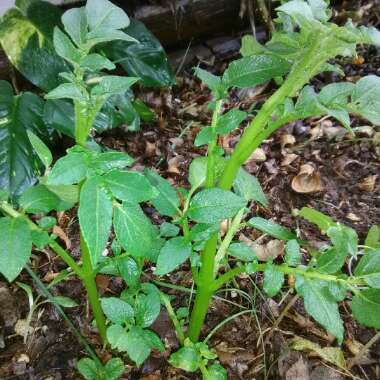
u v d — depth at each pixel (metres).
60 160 0.35
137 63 0.90
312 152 0.88
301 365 0.56
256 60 0.42
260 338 0.60
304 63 0.36
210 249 0.46
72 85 0.37
